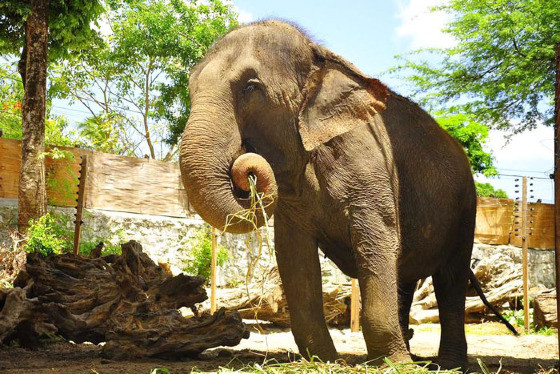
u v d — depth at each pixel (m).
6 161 12.81
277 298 11.18
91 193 13.60
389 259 5.48
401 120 6.34
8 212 12.65
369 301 5.41
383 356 5.34
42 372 5.21
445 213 6.56
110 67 25.06
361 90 5.51
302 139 5.37
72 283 7.02
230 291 11.36
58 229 12.36
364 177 5.55
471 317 14.12
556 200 5.36
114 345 6.13
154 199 14.43
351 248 5.81
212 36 24.16
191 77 5.51
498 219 17.45
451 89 21.44
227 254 14.77
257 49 5.41
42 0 12.66
